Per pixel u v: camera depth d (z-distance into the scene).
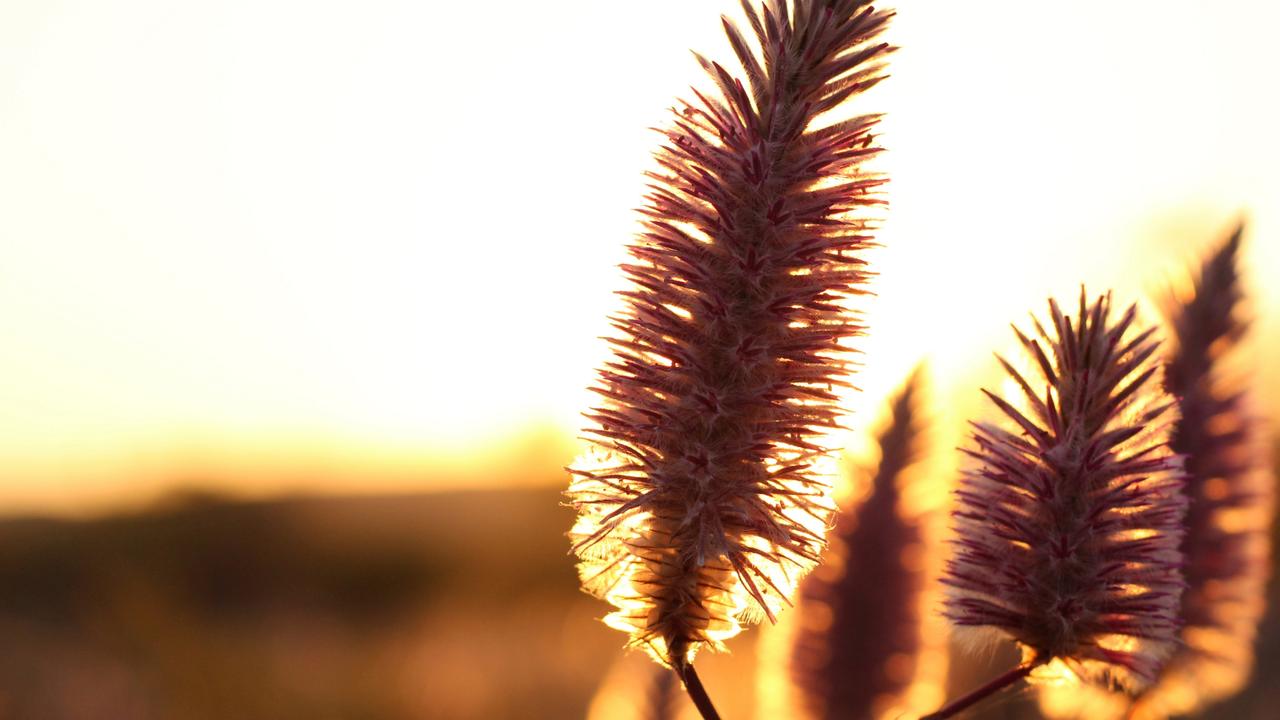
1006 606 0.37
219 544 2.77
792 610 0.54
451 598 2.50
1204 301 0.50
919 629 0.53
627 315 0.37
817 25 0.37
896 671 0.53
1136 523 0.37
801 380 0.37
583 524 0.38
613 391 0.37
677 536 0.37
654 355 0.38
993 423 0.38
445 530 3.06
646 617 0.38
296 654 1.45
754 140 0.37
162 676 1.09
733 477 0.37
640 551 0.37
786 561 0.37
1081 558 0.37
